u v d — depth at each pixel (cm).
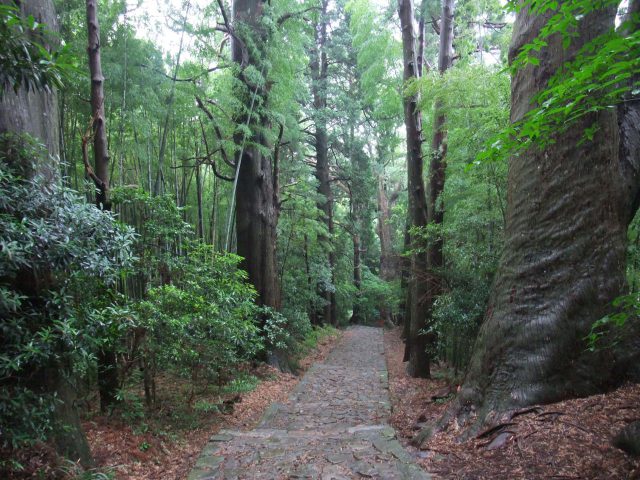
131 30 679
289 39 896
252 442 424
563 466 262
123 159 784
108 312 335
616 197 358
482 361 389
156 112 724
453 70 646
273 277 938
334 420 558
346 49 1702
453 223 706
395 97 1080
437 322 701
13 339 248
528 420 324
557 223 363
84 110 646
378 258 2706
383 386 777
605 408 311
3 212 252
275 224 970
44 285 276
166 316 442
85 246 280
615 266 352
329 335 1711
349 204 2081
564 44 200
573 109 195
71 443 325
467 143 622
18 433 256
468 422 372
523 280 373
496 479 267
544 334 353
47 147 331
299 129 1267
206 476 335
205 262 552
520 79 388
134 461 380
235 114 835
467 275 658
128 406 473
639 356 347
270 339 799
